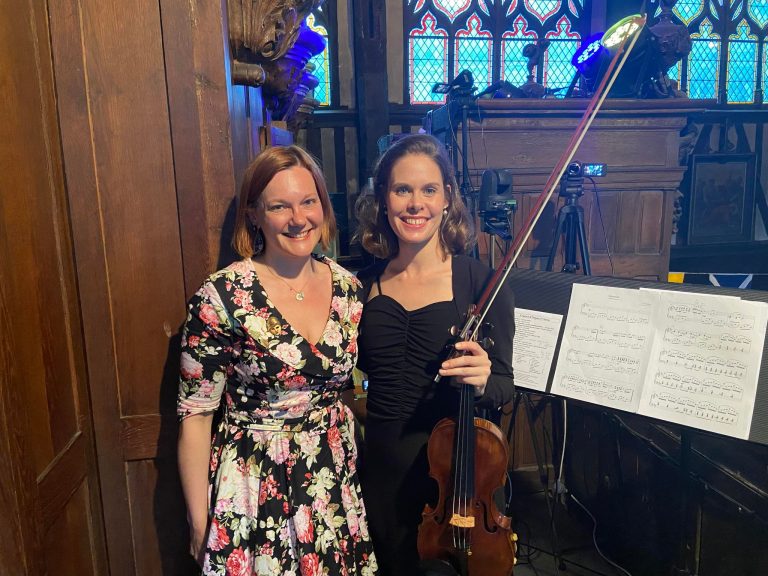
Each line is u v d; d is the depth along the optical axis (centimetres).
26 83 116
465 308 146
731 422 151
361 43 521
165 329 140
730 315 156
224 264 142
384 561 152
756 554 169
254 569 125
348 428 144
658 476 209
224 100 136
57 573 121
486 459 138
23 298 111
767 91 598
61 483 123
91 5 128
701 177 571
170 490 146
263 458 128
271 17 150
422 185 142
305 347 127
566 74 576
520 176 331
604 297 176
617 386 168
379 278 157
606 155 336
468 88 308
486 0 555
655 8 545
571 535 254
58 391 125
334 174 550
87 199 133
